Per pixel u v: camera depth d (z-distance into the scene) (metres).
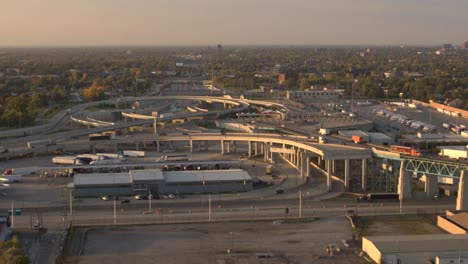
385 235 149.00
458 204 175.38
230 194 198.00
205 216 169.50
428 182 190.25
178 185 199.38
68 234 150.50
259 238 148.50
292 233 152.38
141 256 136.25
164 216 169.62
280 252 138.75
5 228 149.12
